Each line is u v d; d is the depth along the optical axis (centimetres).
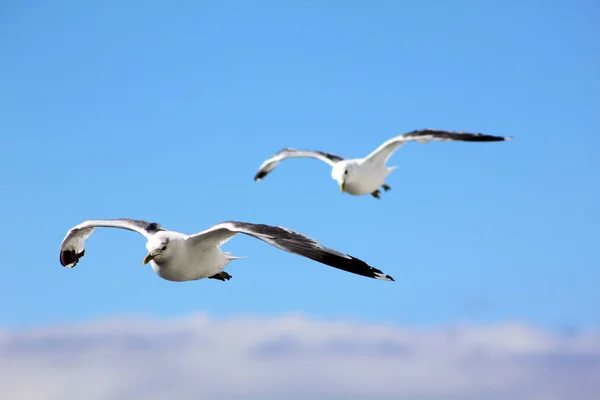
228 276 1641
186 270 1489
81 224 1698
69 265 1775
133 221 1648
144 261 1448
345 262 1252
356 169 2302
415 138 2153
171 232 1492
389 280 1246
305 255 1252
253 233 1325
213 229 1409
